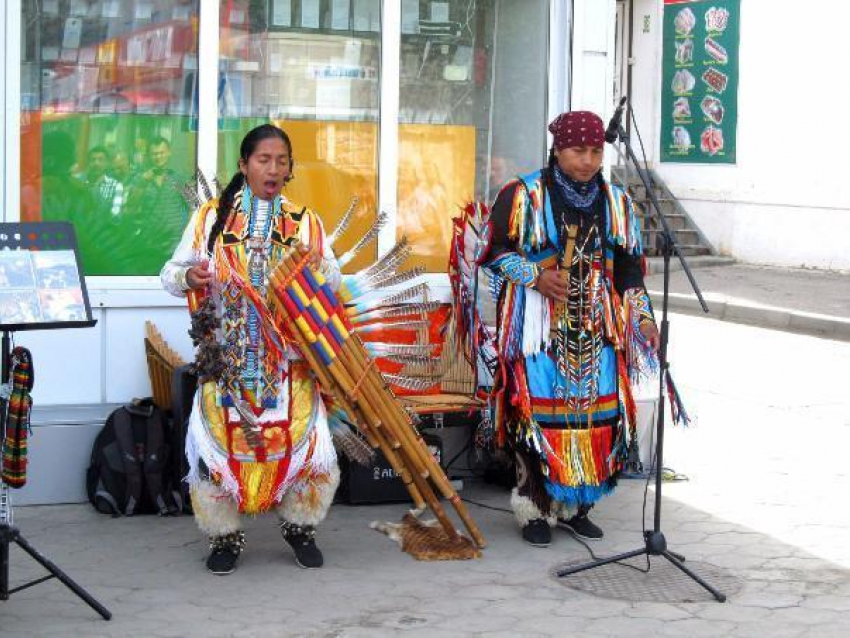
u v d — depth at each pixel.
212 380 4.61
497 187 6.46
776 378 9.62
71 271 4.24
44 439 5.47
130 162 5.77
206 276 4.53
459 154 6.36
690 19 16.84
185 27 5.81
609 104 6.48
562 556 5.04
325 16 6.05
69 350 5.66
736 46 16.23
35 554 4.23
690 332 12.17
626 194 5.09
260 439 4.59
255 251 4.61
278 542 5.17
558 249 4.99
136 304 5.71
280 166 4.64
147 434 5.42
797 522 5.57
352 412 4.78
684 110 16.97
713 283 14.71
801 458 6.85
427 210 6.32
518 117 6.45
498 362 5.12
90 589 4.56
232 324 4.60
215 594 4.54
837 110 15.13
